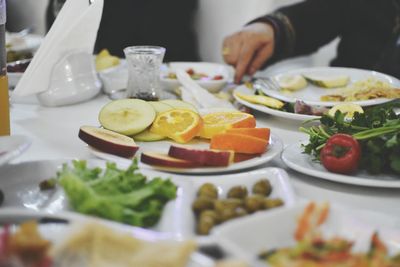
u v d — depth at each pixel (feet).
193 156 3.47
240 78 6.35
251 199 2.88
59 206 2.86
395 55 7.84
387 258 2.39
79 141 4.23
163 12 9.47
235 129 3.81
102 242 2.18
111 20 9.28
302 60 10.11
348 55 8.78
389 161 3.52
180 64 6.49
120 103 4.17
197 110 4.47
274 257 2.38
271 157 3.72
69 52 5.18
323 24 8.07
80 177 2.98
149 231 2.43
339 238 2.48
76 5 5.16
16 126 4.58
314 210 2.57
